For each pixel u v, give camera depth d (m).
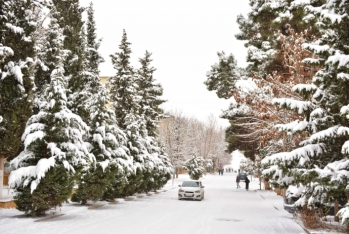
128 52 31.70
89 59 28.72
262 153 24.14
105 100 21.56
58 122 15.23
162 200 27.20
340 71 11.05
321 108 12.06
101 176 20.28
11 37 16.92
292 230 13.67
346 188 9.68
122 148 23.00
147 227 13.57
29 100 17.23
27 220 14.03
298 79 16.95
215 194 35.50
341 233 12.62
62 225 13.42
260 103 17.14
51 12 21.98
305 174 10.77
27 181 14.19
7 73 16.30
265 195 33.44
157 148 35.31
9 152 16.89
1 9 16.64
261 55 26.23
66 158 15.41
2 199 17.75
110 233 12.01
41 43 21.16
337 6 11.26
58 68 16.12
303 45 11.83
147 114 39.47
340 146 11.75
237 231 13.20
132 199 27.75
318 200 12.77
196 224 14.77
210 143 82.25
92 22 29.52
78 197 20.38
